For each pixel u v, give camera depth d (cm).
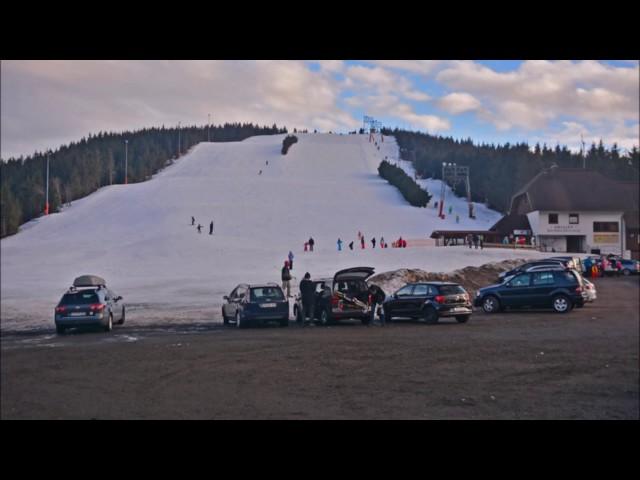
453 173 10631
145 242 6638
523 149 16762
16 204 9762
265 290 2373
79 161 14950
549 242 7806
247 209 8806
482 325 2231
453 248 6038
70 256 6184
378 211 9225
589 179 8019
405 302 2438
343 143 16712
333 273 4650
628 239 7812
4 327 2561
